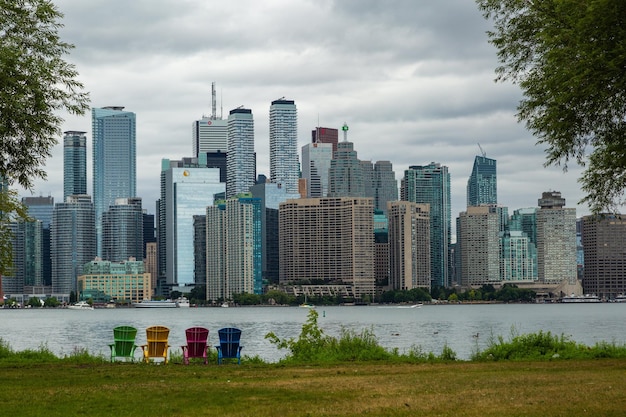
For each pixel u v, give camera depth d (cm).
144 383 3572
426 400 2922
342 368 4325
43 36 4319
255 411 2730
